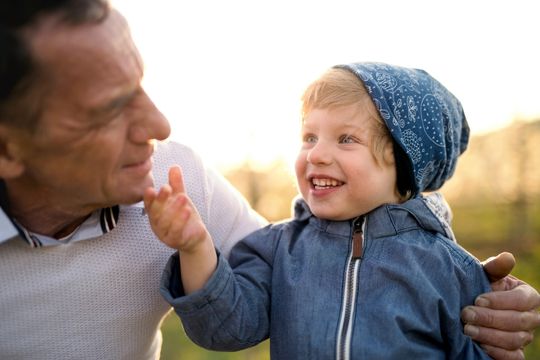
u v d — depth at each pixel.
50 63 1.20
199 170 1.72
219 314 1.51
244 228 1.85
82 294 1.53
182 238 1.42
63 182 1.33
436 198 1.79
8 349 1.51
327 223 1.69
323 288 1.59
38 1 1.18
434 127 1.71
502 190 15.41
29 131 1.25
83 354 1.58
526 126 15.11
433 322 1.54
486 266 1.68
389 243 1.62
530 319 1.60
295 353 1.55
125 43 1.28
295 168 1.71
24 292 1.47
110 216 1.50
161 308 1.67
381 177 1.64
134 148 1.35
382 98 1.63
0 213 1.37
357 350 1.49
